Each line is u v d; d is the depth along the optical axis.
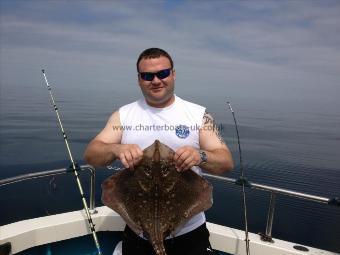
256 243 1.64
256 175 13.13
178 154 1.06
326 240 5.60
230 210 6.93
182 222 1.08
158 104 1.22
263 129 50.09
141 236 1.20
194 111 1.24
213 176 1.71
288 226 6.20
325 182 12.73
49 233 1.69
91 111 69.50
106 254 1.84
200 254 1.19
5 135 26.89
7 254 1.51
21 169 13.34
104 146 1.18
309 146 31.62
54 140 24.36
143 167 1.08
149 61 1.16
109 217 1.82
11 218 6.41
